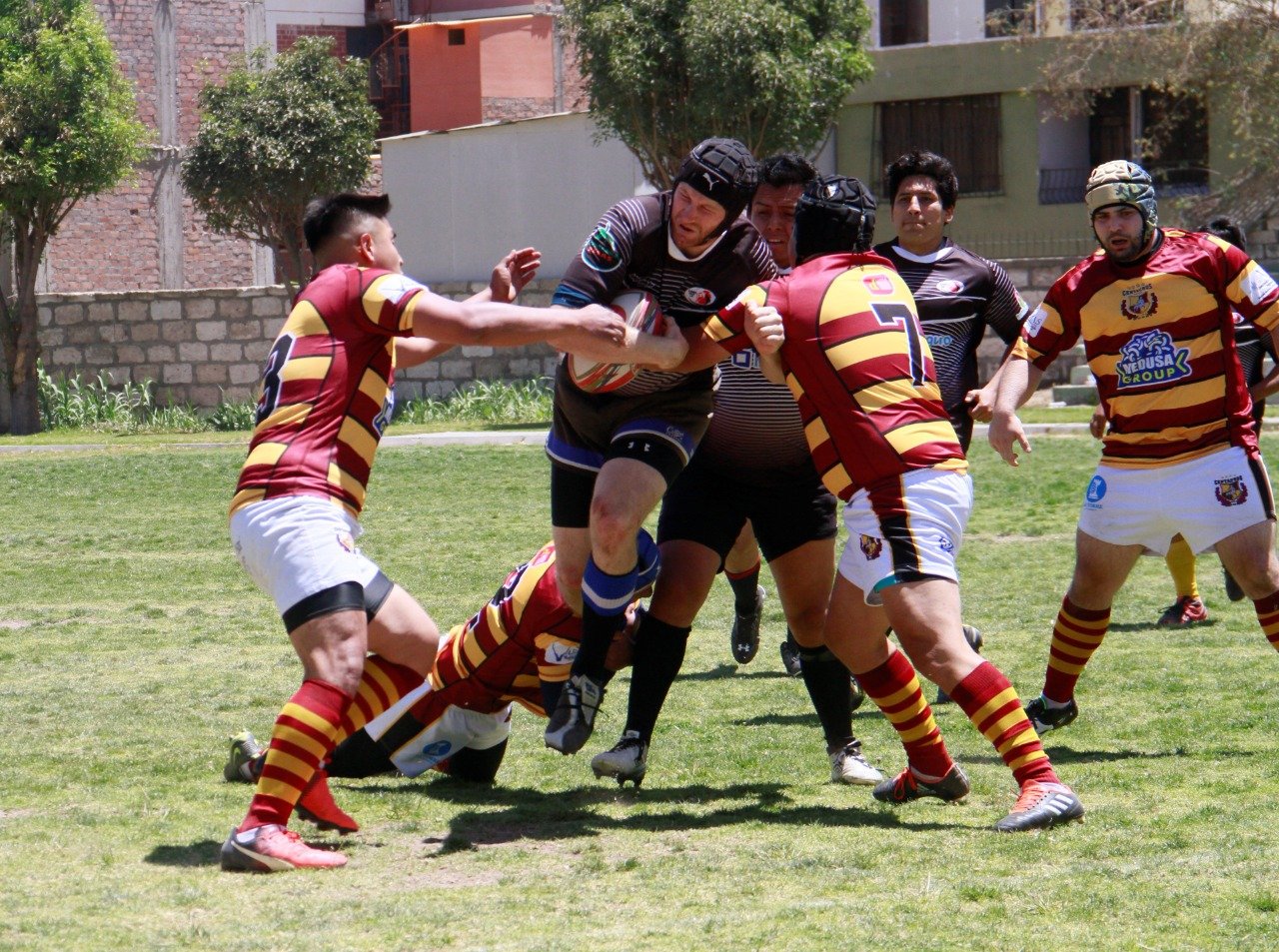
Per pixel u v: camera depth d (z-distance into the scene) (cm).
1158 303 1506
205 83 8906
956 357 1672
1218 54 7269
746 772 1465
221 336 8338
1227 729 1577
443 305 1156
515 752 1572
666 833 1217
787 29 6881
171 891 1038
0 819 1253
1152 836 1168
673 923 955
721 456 1412
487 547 3228
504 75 11500
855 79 7431
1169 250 1513
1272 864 1074
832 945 909
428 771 1473
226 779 1400
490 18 12012
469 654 1385
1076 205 8406
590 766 1495
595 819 1271
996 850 1137
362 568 1181
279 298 8300
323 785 1227
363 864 1121
